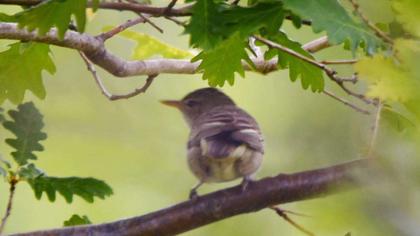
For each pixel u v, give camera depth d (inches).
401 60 221.3
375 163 181.0
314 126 247.3
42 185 342.0
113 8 275.9
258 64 394.6
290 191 346.3
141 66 380.2
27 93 739.4
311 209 180.1
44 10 265.7
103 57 359.3
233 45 322.0
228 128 427.2
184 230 353.1
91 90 753.0
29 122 346.9
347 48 326.0
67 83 749.3
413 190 172.4
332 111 260.2
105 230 347.9
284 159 601.6
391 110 279.4
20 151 342.6
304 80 340.8
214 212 351.6
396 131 219.0
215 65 327.0
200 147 418.0
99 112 751.1
